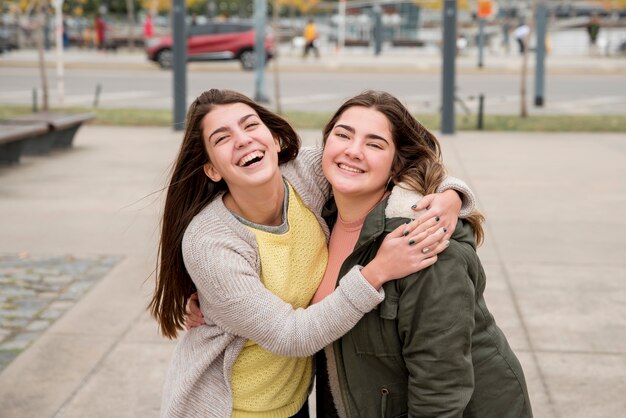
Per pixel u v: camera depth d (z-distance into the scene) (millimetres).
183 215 2180
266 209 2107
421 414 1908
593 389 3750
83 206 7445
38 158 10164
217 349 2074
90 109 15305
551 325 4531
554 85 20672
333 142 2035
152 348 4223
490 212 7223
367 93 2082
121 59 29047
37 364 4008
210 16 48719
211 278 1980
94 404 3615
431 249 1865
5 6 25797
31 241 6285
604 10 50062
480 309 2012
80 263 5719
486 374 2002
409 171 2025
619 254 5918
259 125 2057
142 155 10391
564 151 10734
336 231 2184
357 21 47969
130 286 5203
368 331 1961
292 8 43656
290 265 2104
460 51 36219
